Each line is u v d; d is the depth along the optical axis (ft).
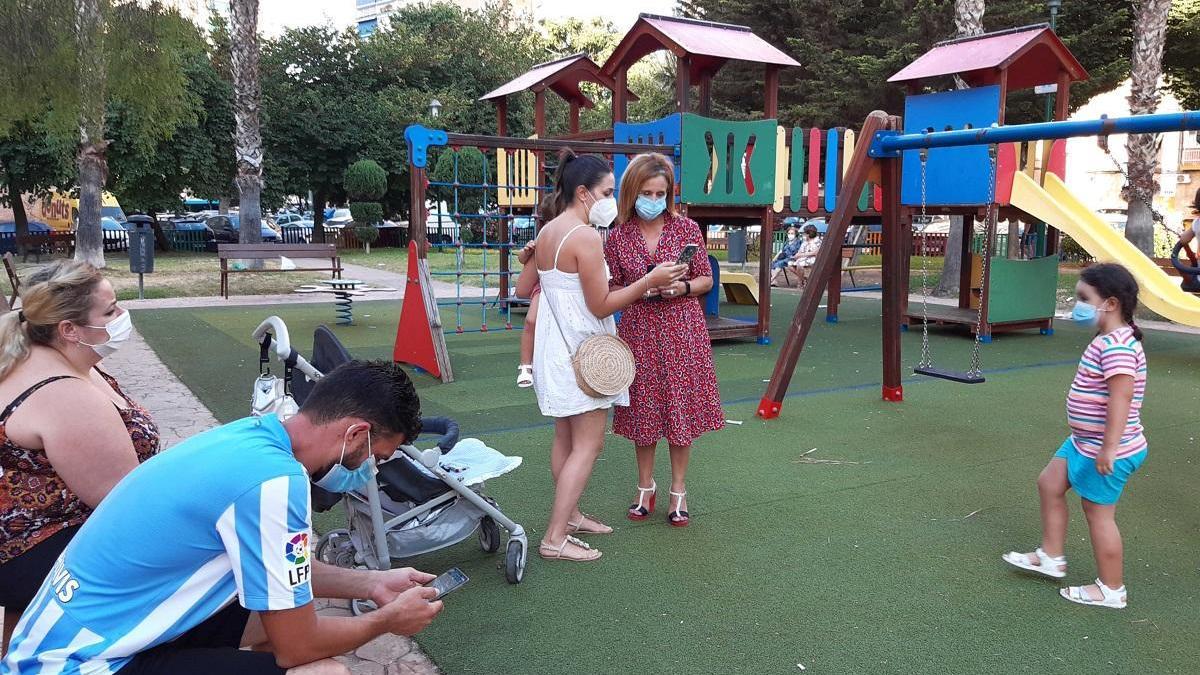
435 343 24.00
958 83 45.85
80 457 7.07
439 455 10.53
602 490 14.71
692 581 11.11
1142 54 48.26
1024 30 31.71
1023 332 35.04
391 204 99.19
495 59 98.89
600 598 10.61
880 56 62.80
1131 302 9.87
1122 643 9.56
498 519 11.06
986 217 31.94
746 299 45.93
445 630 9.78
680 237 12.51
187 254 79.56
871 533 12.79
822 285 19.51
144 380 22.90
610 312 11.26
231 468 5.83
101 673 5.78
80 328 7.48
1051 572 11.00
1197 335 33.63
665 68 103.24
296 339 30.60
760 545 12.32
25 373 7.30
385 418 6.46
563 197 11.39
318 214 93.09
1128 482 15.21
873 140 19.45
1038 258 33.40
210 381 22.84
